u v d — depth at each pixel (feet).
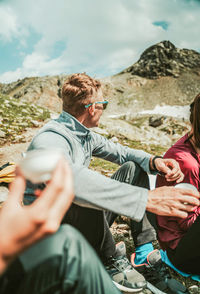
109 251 5.78
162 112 391.65
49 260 2.53
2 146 22.21
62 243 2.63
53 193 1.86
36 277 2.56
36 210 1.81
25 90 384.68
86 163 6.08
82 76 5.60
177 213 4.16
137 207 4.13
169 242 6.16
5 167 13.42
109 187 4.15
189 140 6.44
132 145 37.11
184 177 6.23
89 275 2.69
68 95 5.44
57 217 1.89
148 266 6.19
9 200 1.93
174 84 447.42
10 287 2.65
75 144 5.26
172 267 7.19
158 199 4.20
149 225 6.36
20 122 31.83
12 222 1.79
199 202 4.26
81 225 5.26
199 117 6.01
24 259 2.55
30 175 1.93
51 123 5.32
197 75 460.96
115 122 54.24
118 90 439.22
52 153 2.01
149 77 471.62
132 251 8.49
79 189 4.14
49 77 406.41
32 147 4.77
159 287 5.93
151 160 6.44
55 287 2.60
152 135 54.39
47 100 369.09
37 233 1.84
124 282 5.59
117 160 7.14
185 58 488.02
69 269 2.58
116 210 4.11
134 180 6.49
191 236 5.52
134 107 403.75
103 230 5.45
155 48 492.13
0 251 1.81
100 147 7.05
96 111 5.68
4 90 527.40
